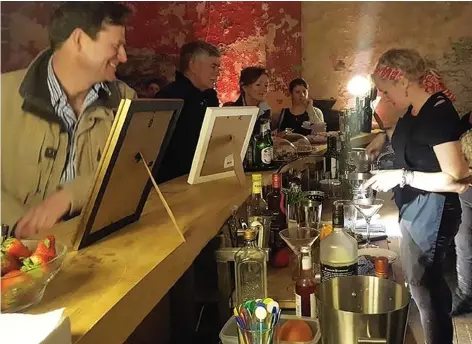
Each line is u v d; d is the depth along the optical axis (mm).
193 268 1558
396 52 3086
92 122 1629
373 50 3199
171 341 1546
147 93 2420
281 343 1181
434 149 2764
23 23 1280
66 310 752
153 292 929
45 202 1345
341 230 1447
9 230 1188
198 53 2660
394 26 3137
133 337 1367
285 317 1295
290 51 3322
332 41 3273
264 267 1431
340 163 2826
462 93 3004
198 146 1708
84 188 1545
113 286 844
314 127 3254
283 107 3377
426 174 2762
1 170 1174
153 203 1476
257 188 1680
